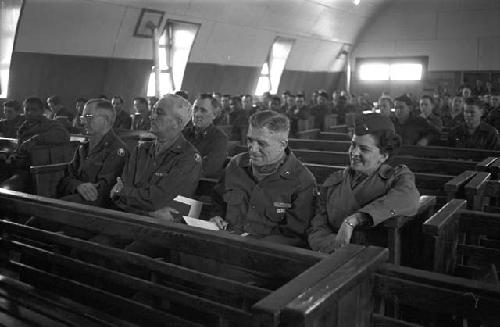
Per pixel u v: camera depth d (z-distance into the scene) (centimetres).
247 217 277
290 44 1716
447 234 254
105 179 365
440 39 1930
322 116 1160
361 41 2064
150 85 1311
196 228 208
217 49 1416
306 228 274
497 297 151
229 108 1124
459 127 628
